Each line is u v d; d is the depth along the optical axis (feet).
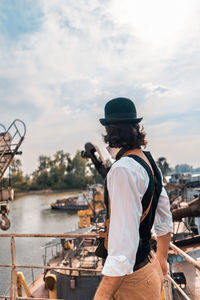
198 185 153.07
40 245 98.53
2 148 30.76
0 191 29.78
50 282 39.93
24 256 85.66
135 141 3.77
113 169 3.38
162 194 4.37
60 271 43.09
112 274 2.97
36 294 47.37
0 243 106.32
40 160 459.32
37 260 80.38
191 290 32.89
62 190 415.44
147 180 3.52
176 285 7.20
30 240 108.37
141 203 3.48
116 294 3.61
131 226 3.13
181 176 129.70
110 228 3.22
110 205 3.61
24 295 47.24
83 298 39.06
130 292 3.52
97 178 454.81
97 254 3.86
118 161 3.49
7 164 30.45
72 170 463.42
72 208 208.54
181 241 50.90
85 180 431.02
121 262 2.97
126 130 3.77
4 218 29.01
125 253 3.04
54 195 351.67
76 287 39.68
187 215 55.83
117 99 3.94
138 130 3.96
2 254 90.17
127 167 3.32
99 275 39.40
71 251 60.75
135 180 3.29
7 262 80.94
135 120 3.78
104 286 3.05
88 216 80.79
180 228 66.33
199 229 80.33
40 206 238.48
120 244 3.06
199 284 35.06
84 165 463.83
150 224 3.73
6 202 29.55
